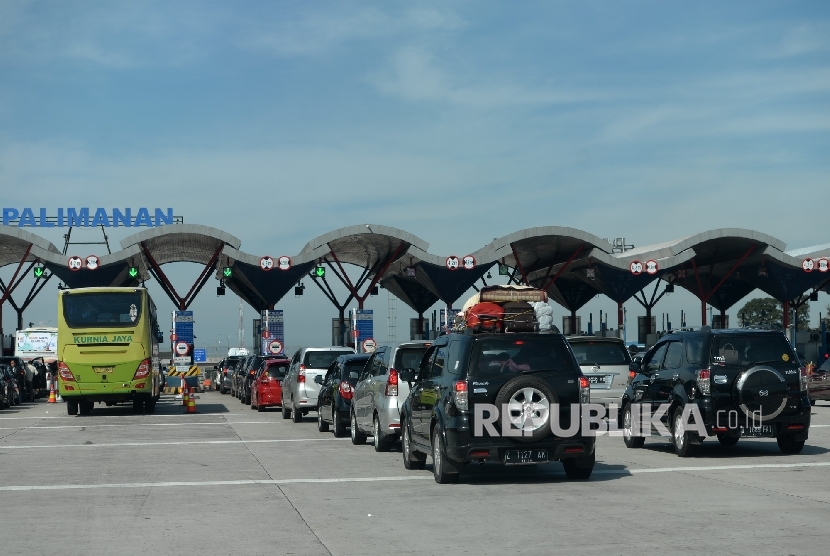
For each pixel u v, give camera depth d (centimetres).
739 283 5838
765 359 1549
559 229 4459
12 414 3194
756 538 879
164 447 1891
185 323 4734
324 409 2259
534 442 1233
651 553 818
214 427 2478
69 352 2977
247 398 3881
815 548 832
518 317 1719
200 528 975
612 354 2147
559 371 1257
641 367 1773
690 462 1502
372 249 4988
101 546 888
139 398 3075
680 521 971
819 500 1105
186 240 4656
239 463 1580
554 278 4706
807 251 5706
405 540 896
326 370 2616
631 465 1468
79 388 2966
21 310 5747
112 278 4894
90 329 2978
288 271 4719
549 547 851
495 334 1268
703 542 862
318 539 908
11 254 5191
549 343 1268
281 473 1436
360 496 1186
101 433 2278
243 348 8719
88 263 4344
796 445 1593
